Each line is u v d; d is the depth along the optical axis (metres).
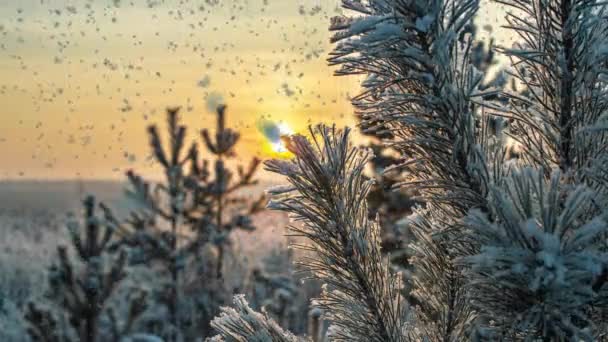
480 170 1.27
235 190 7.32
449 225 1.33
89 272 5.29
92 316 5.27
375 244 1.45
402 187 1.31
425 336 1.52
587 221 1.17
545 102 1.31
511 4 1.28
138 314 5.75
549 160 1.32
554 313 1.08
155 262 6.97
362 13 1.24
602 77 1.25
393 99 1.26
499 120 1.43
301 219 1.39
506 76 1.38
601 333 1.24
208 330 6.88
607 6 1.25
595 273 1.03
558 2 1.26
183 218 7.09
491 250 1.05
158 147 7.19
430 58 1.21
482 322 1.51
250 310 1.53
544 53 1.24
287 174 1.36
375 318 1.46
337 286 1.43
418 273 1.60
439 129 1.30
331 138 1.38
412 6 1.19
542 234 1.05
